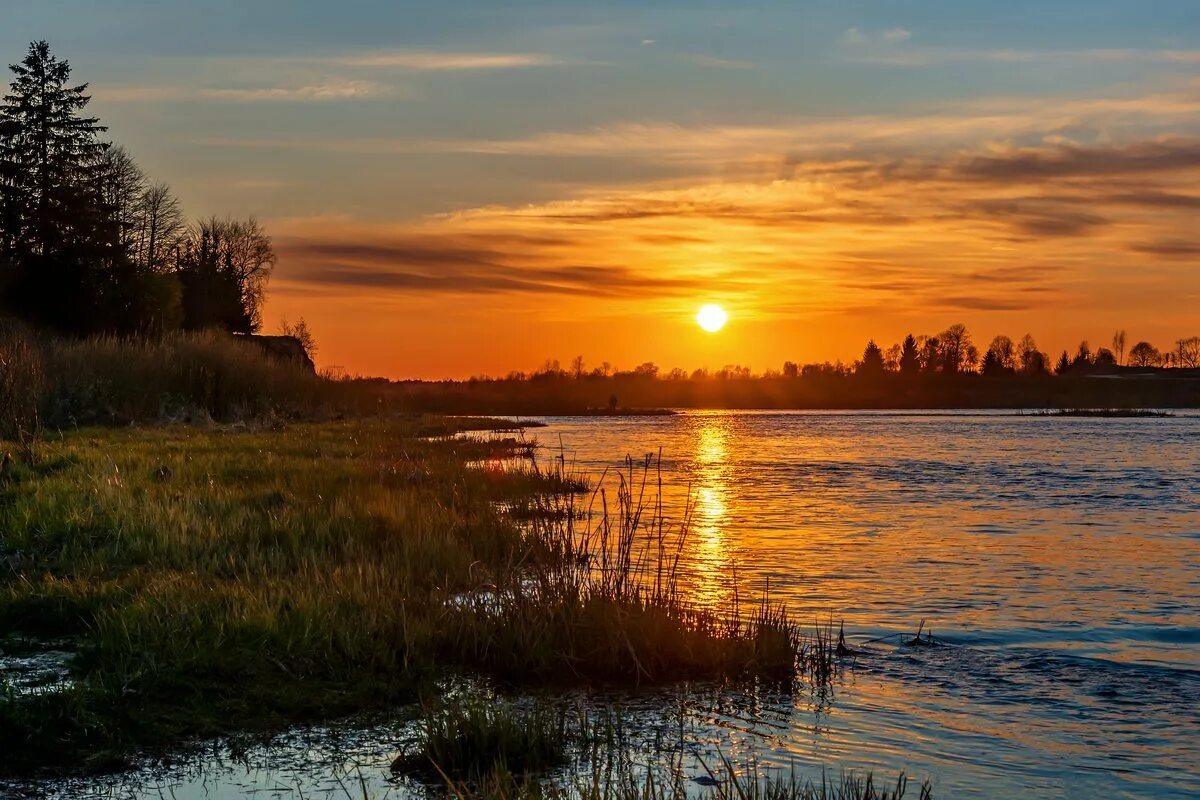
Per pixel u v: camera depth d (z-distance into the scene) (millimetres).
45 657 8680
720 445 49812
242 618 9031
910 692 8734
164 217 85188
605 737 7516
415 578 11578
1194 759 7266
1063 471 33719
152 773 6703
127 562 11477
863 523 19578
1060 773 6992
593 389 171125
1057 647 10234
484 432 54312
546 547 13305
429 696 8227
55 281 64250
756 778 6203
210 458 21172
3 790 6402
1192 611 11914
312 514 14359
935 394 172875
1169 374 199125
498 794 6016
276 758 6969
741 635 9828
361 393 58125
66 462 17672
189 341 40219
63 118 68188
